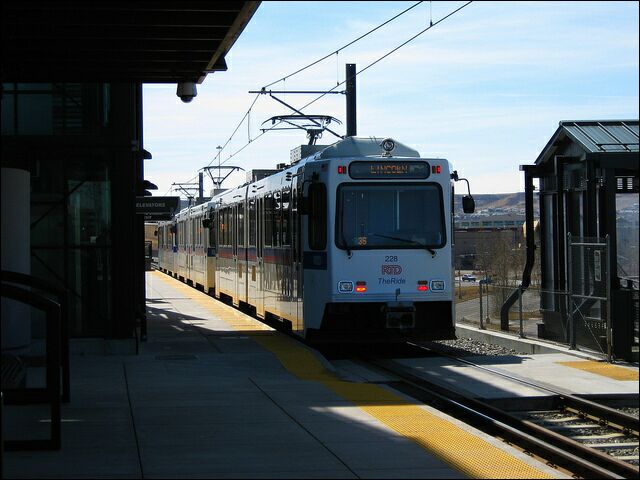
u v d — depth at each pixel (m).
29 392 9.44
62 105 15.94
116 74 13.05
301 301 17.64
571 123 18.66
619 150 17.20
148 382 13.23
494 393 12.91
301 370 14.68
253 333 20.52
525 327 20.14
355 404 11.38
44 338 15.54
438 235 17.08
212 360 15.70
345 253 16.72
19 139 15.50
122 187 15.98
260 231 22.50
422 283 16.94
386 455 8.52
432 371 15.37
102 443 9.03
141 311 21.48
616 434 11.00
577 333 17.36
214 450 8.72
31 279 10.82
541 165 19.84
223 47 11.34
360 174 16.89
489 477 7.71
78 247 16.02
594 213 17.30
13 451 8.65
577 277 17.69
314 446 8.91
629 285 16.64
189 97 13.58
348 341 16.81
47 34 10.48
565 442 10.04
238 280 26.34
